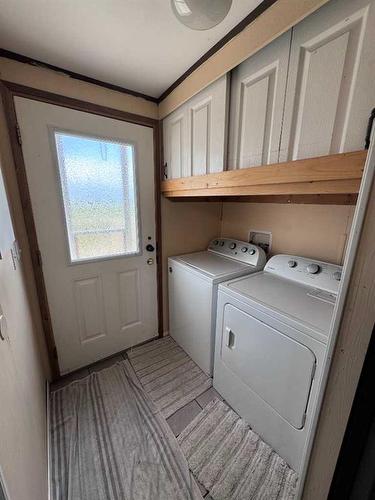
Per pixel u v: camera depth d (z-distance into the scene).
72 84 1.37
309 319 1.01
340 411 0.57
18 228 1.32
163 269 2.06
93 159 1.55
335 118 0.80
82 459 1.14
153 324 2.13
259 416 1.24
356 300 0.50
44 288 1.50
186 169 1.58
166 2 0.89
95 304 1.76
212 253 2.17
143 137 1.71
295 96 0.90
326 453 0.62
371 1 0.66
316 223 1.49
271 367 1.13
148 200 1.85
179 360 1.86
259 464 1.12
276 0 0.86
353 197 1.29
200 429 1.30
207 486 1.04
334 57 0.77
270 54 0.96
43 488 0.91
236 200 2.09
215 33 1.06
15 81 1.21
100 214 1.66
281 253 1.75
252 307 1.20
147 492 1.02
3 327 0.65
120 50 1.18
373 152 0.43
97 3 0.89
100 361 1.86
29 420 0.86
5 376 0.63
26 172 1.32
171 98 1.55
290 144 0.95
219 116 1.23
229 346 1.39
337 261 1.40
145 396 1.52
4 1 0.87
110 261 1.77
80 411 1.41
